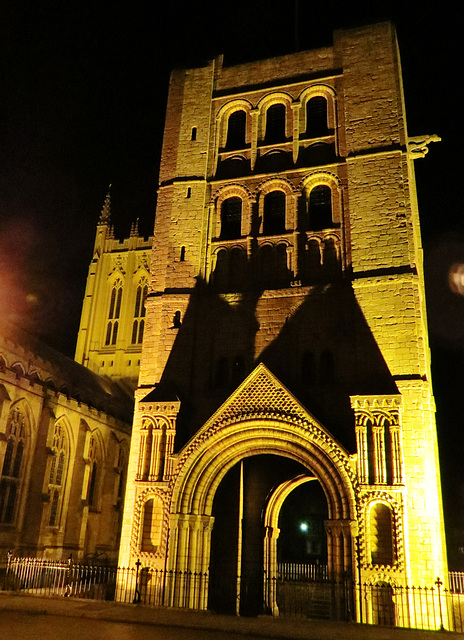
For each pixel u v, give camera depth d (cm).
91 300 8844
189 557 3022
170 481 3123
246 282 3547
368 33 3838
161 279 3712
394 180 3409
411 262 3216
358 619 2577
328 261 3453
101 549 5659
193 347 3478
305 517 5469
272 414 3044
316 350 3253
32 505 4653
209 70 4191
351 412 3042
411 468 2811
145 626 1994
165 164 4016
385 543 2747
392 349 3066
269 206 3750
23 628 1795
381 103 3612
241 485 3647
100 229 9275
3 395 4394
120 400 7100
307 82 3916
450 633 2075
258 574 3494
